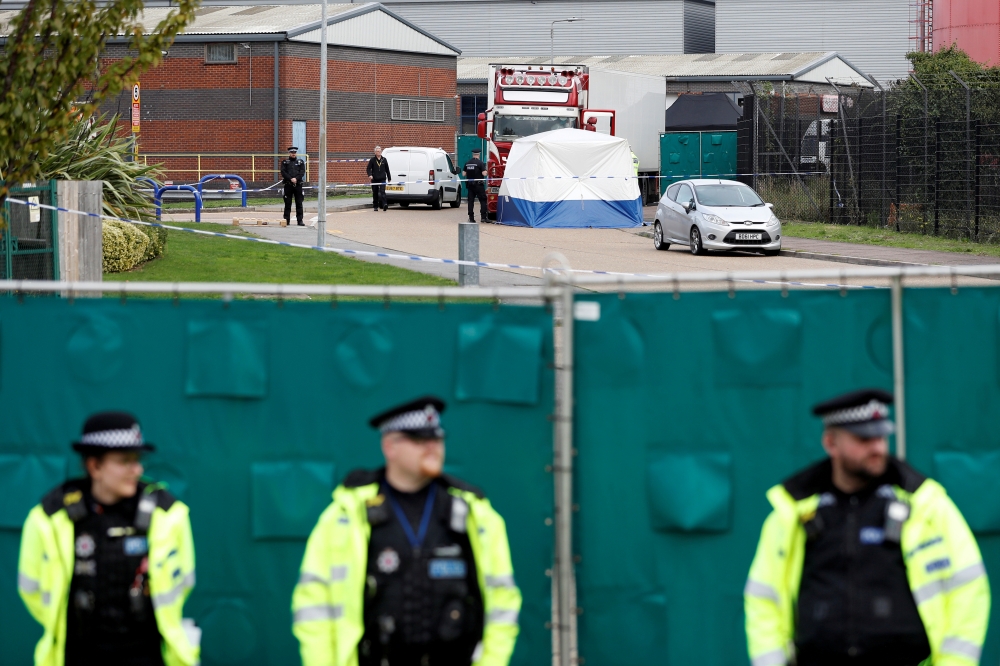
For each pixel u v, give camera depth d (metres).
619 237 117.75
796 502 14.92
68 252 55.38
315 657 15.31
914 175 118.62
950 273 18.53
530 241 110.88
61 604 15.52
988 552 18.92
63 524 15.53
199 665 19.02
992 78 111.12
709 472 18.61
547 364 18.66
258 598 19.05
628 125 175.00
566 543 18.50
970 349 18.61
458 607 15.03
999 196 106.38
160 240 78.69
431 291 18.81
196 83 194.62
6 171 41.16
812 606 14.73
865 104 129.38
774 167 142.75
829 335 18.64
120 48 184.38
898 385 18.58
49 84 39.25
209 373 19.00
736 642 18.66
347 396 18.94
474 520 15.31
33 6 38.84
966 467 18.67
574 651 19.36
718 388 18.61
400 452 15.08
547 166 126.94
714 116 185.38
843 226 126.69
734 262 94.19
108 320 19.19
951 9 160.75
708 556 18.69
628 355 18.64
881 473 14.88
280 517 18.94
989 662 19.06
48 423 19.27
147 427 19.14
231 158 194.62
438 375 18.83
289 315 18.97
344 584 15.04
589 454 18.77
